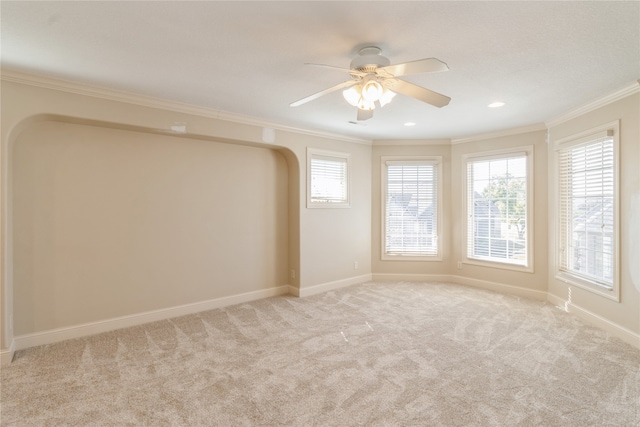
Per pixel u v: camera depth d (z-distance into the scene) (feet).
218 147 13.96
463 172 17.44
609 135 10.81
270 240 15.64
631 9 6.07
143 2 5.89
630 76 9.25
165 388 7.82
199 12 6.22
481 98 11.07
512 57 8.06
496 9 6.09
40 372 8.55
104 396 7.50
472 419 6.68
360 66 6.89
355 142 17.66
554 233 13.98
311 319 12.41
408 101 11.36
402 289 16.58
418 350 9.76
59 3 5.90
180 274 12.96
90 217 11.08
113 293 11.51
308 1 5.88
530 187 14.96
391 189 18.52
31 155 10.10
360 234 18.02
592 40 7.23
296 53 7.89
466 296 15.30
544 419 6.67
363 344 10.18
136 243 11.96
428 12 6.19
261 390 7.73
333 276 16.85
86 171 11.00
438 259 18.13
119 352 9.70
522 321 12.08
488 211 16.63
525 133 15.12
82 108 10.03
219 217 13.99
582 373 8.42
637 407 7.04
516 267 15.52
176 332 11.21
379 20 6.47
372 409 7.02
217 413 6.91
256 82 9.75
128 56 8.05
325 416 6.80
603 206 11.37
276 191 15.83
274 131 14.53
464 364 8.91
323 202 16.38
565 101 11.43
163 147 12.53
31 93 9.26
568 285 13.19
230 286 14.33
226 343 10.30
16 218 9.88
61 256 10.59
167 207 12.64
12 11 6.14
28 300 10.08
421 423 6.57
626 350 9.70
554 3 5.90
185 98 11.18
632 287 10.09
